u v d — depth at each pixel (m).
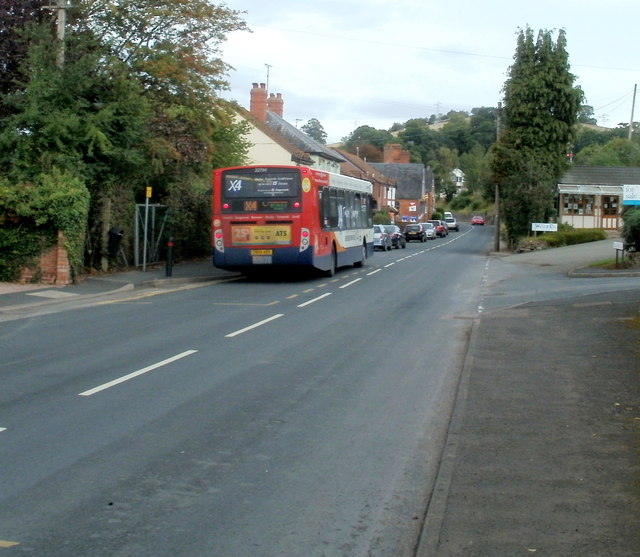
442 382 10.32
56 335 13.74
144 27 25.64
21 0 23.34
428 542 5.00
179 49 25.86
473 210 133.38
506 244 53.78
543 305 17.45
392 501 6.09
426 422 8.38
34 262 20.75
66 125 21.02
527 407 8.44
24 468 6.77
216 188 24.02
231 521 5.65
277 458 7.12
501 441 7.21
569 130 49.56
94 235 24.09
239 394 9.53
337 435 7.87
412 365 11.43
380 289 22.84
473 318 16.42
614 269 26.78
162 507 5.91
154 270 26.30
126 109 22.33
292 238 23.69
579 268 28.09
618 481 6.07
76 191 20.47
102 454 7.18
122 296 20.08
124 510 5.84
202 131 27.97
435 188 143.88
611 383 9.49
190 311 17.23
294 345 13.01
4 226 20.53
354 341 13.46
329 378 10.50
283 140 53.84
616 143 87.31
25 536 5.34
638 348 11.65
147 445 7.47
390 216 75.69
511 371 10.33
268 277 26.92
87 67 21.61
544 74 48.66
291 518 5.72
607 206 57.59
